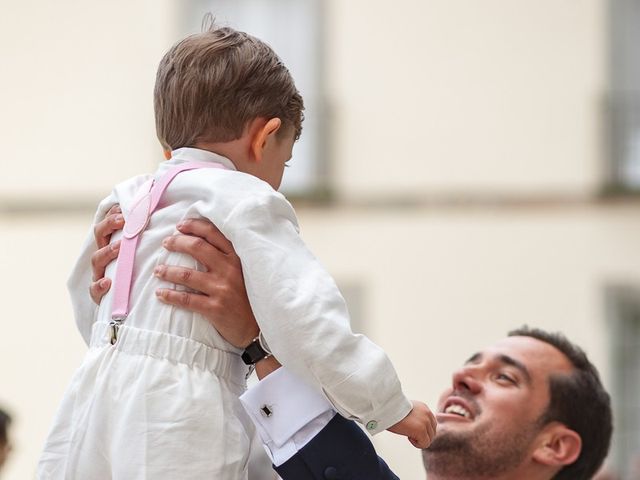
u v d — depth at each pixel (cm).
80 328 691
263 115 641
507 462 809
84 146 2988
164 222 629
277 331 586
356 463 629
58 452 611
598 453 837
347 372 583
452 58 2995
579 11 3005
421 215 2978
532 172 2986
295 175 3002
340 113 3002
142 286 619
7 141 2992
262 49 650
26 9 3002
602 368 2938
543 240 2967
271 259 594
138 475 578
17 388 2934
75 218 2977
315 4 3011
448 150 2988
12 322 2956
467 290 2958
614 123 2986
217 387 605
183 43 650
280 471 624
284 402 625
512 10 2992
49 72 2988
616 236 2964
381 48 3005
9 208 2981
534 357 834
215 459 590
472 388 829
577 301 2956
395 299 2958
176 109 643
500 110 2992
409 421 606
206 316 606
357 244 2978
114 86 2991
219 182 618
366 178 2995
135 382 595
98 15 2995
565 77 2995
